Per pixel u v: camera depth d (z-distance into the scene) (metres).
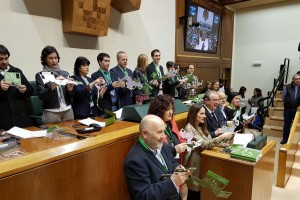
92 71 3.71
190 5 5.66
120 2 3.73
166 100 1.69
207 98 2.31
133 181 1.30
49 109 2.02
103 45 3.86
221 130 2.11
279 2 7.09
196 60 6.12
